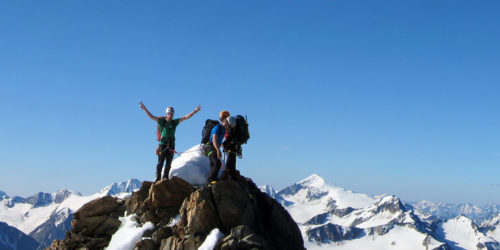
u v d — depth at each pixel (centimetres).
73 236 1995
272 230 1908
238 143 1933
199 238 1716
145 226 1897
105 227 2028
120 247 1842
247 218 1800
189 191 1977
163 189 1955
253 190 2067
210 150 1936
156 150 2095
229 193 1827
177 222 1866
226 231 1767
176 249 1717
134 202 2067
